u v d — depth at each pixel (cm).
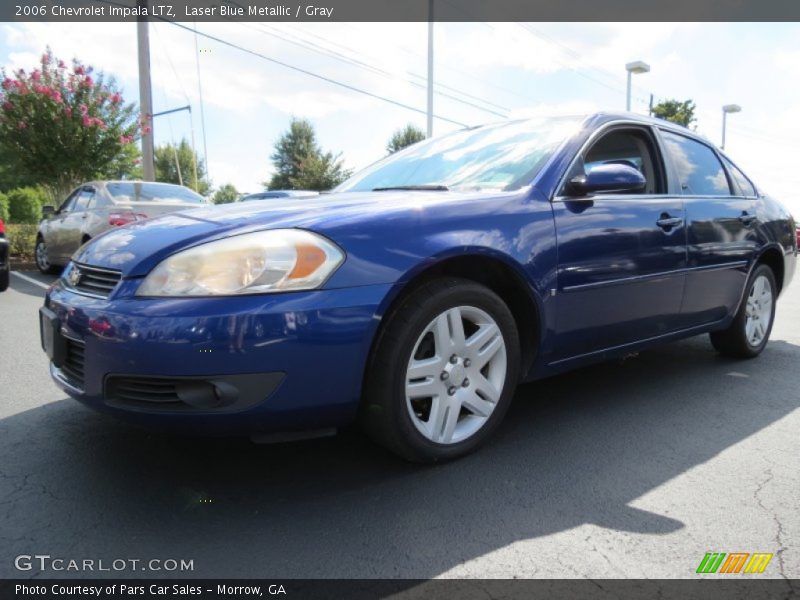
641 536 193
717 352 443
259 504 212
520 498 217
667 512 208
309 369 198
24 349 430
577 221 270
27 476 230
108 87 1170
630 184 266
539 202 261
